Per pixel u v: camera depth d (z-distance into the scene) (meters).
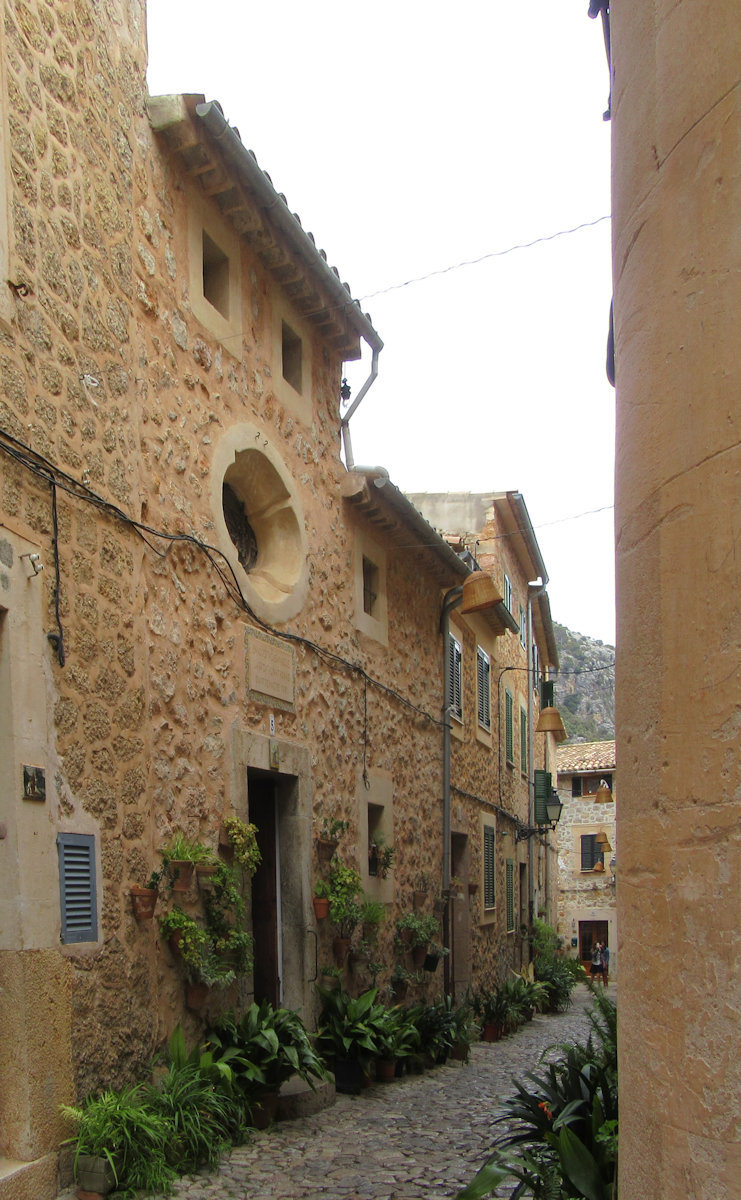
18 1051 4.44
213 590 6.95
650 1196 2.28
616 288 2.76
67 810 5.01
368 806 9.87
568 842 35.69
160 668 6.17
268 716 7.69
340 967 8.70
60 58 5.54
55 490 5.11
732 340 2.16
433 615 12.81
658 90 2.49
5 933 4.53
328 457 9.41
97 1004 5.09
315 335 9.31
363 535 10.23
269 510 8.35
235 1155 5.64
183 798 6.34
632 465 2.55
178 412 6.70
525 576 22.39
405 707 11.34
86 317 5.60
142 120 6.58
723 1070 2.03
